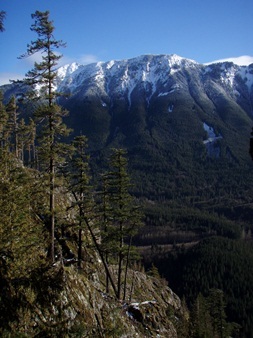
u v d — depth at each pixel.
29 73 24.30
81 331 20.53
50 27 24.16
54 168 25.70
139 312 28.81
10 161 25.02
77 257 36.50
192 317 47.16
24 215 21.50
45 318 19.50
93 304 23.61
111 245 33.56
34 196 26.53
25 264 20.84
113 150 33.25
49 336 18.98
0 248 19.20
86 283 24.47
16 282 19.42
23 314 18.61
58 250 34.38
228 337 53.38
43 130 24.70
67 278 22.44
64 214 39.09
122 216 32.22
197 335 41.53
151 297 47.72
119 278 33.28
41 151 24.39
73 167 31.95
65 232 38.44
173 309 48.78
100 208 34.16
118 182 32.81
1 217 19.61
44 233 26.38
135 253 34.34
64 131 25.23
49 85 24.81
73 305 21.56
